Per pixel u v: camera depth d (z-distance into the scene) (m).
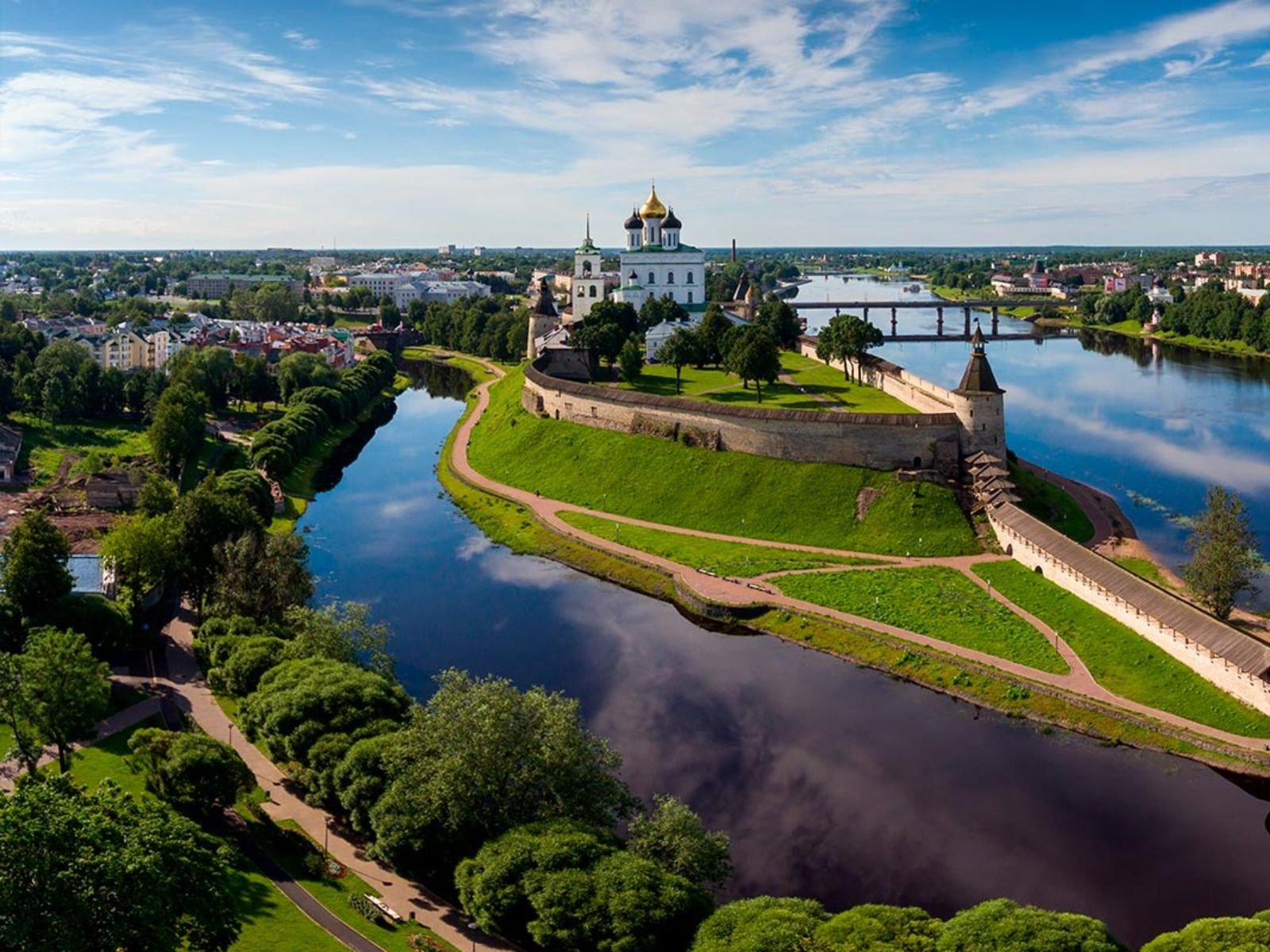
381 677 118.62
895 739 125.38
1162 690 130.38
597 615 165.62
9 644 134.75
